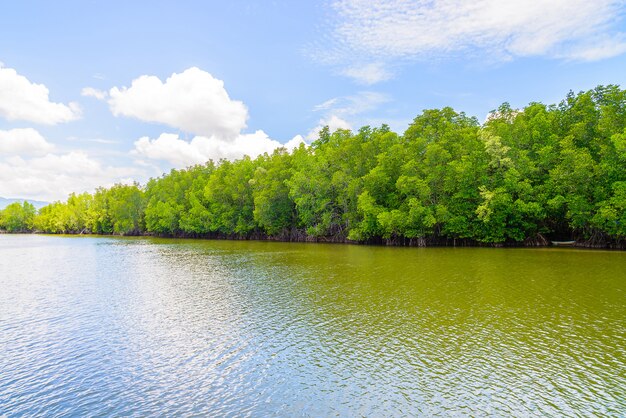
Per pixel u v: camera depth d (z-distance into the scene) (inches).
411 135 3144.7
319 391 581.0
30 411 544.4
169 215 4938.5
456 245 2719.0
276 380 618.8
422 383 596.1
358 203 3006.9
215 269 1731.1
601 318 870.4
